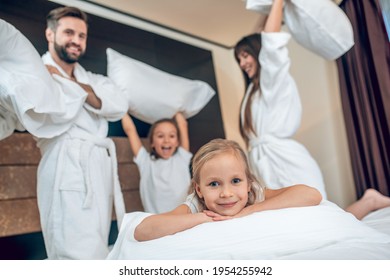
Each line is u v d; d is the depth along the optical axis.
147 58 1.50
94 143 1.02
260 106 1.20
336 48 1.16
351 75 1.36
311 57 1.64
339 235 0.48
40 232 1.05
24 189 1.03
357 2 1.30
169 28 1.64
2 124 0.95
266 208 0.55
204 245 0.47
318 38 1.16
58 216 0.91
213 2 1.47
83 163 0.96
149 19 1.56
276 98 1.16
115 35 1.42
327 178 1.56
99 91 1.09
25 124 0.86
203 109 1.62
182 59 1.62
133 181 1.28
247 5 1.17
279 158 1.13
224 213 0.56
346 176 1.51
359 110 1.34
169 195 1.23
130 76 1.28
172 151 1.30
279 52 1.12
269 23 1.15
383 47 1.18
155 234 0.53
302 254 0.44
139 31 1.50
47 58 1.12
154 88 1.33
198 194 0.61
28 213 1.02
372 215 1.00
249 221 0.49
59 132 0.95
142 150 1.29
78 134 1.00
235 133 1.74
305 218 0.49
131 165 1.29
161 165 1.26
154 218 0.55
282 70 1.13
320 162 1.59
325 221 0.49
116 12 1.46
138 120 1.39
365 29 1.26
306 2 1.10
